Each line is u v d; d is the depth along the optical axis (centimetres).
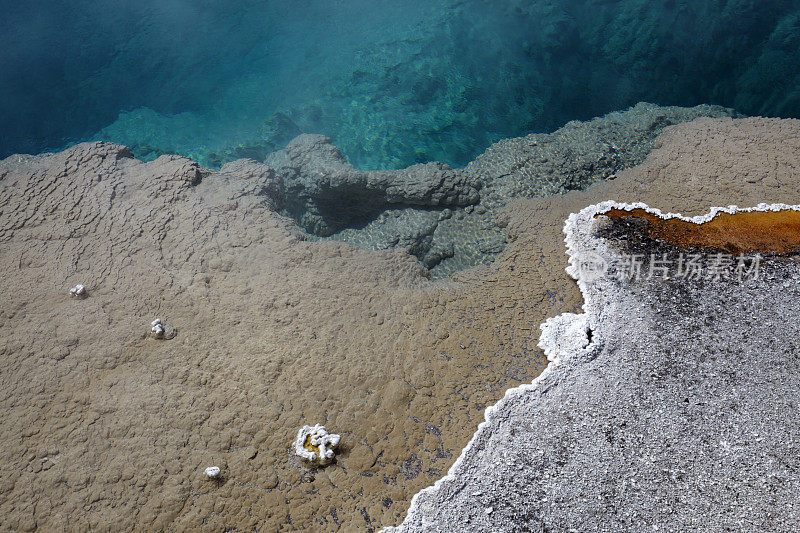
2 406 793
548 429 767
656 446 742
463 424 789
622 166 1247
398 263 1051
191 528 689
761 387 798
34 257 987
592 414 779
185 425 778
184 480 725
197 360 856
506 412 788
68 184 1097
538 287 973
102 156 1154
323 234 1290
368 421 795
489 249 1123
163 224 1045
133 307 919
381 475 742
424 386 835
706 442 743
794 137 1198
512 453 745
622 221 1073
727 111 1349
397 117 1548
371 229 1213
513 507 695
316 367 848
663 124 1309
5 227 1026
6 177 1112
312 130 1534
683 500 692
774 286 931
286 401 810
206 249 1015
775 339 855
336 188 1216
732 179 1132
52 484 716
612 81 1580
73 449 750
